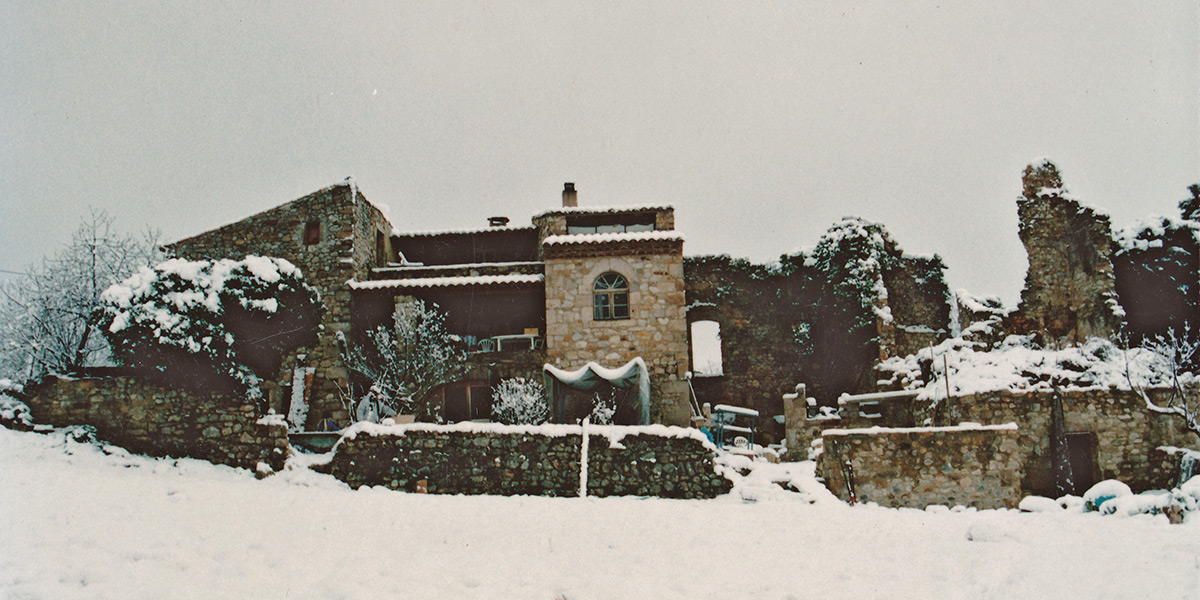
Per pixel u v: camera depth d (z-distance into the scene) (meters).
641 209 26.70
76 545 10.29
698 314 30.36
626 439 17.41
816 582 10.03
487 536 12.35
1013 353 22.72
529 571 10.59
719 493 16.98
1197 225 25.25
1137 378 21.42
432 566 10.63
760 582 10.13
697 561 11.14
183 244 25.55
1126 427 20.72
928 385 24.48
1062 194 27.41
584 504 15.24
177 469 16.61
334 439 18.81
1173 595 8.20
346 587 9.52
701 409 29.09
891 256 30.34
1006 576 9.59
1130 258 25.86
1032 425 20.94
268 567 10.25
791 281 30.61
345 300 24.83
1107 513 12.75
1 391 17.69
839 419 24.58
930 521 13.52
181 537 11.18
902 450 17.58
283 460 17.33
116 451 16.77
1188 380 21.44
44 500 12.34
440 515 13.70
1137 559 9.52
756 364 29.91
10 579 8.93
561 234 26.67
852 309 28.31
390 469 17.19
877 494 17.36
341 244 25.28
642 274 25.64
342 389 24.06
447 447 17.34
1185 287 25.06
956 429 17.59
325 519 12.94
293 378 23.92
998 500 17.12
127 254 26.22
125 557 10.09
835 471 17.69
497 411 23.44
